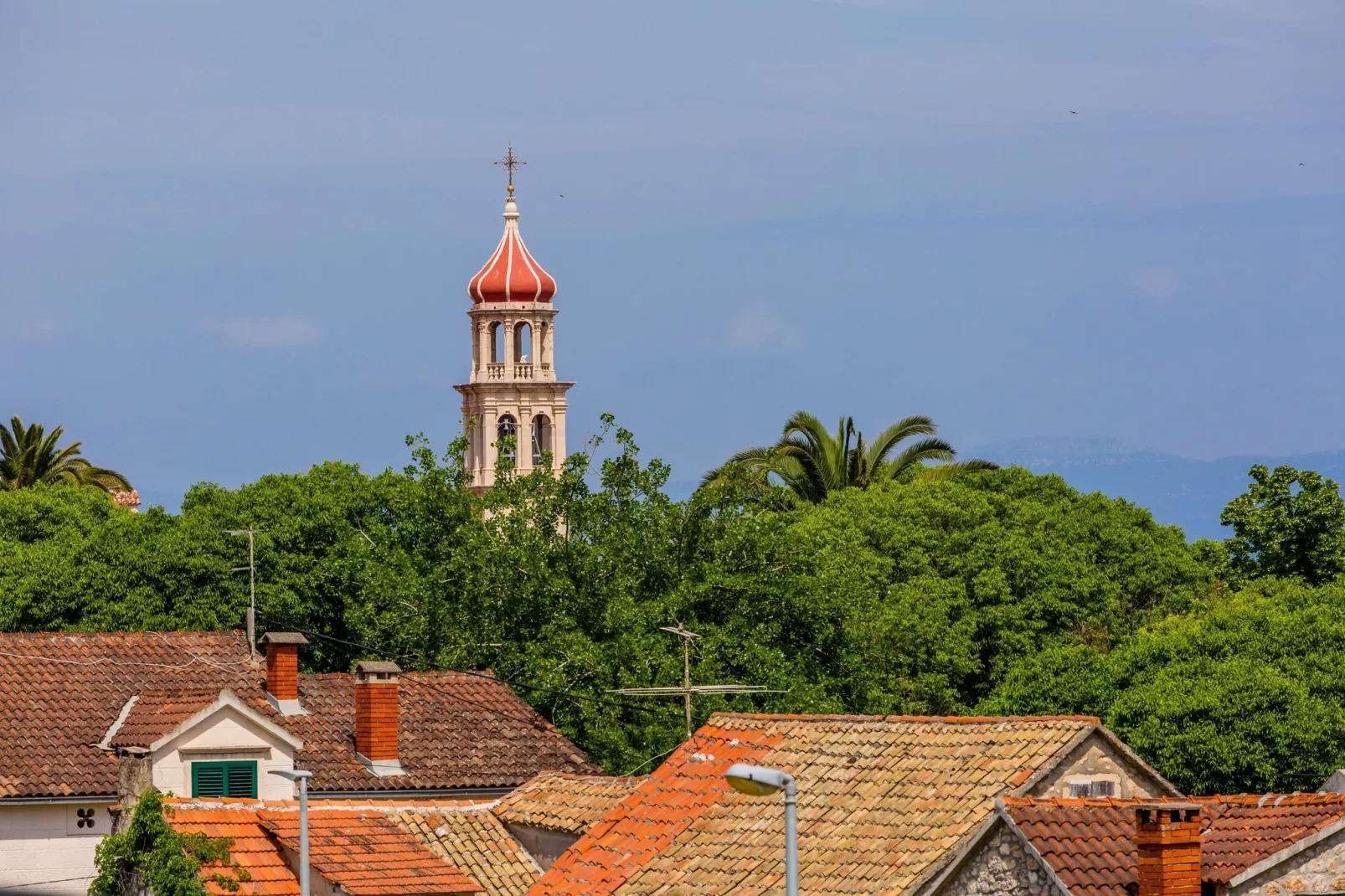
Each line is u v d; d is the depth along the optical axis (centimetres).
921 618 15925
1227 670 12188
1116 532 18425
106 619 16575
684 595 12212
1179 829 5403
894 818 6259
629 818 7156
